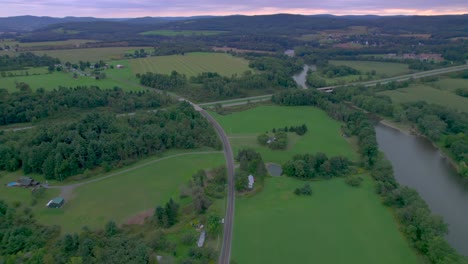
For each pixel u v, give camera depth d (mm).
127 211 123750
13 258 95938
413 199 121562
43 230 111312
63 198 130875
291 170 149625
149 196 133625
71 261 91938
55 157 145250
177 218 118375
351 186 141375
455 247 106938
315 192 137000
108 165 153250
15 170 152875
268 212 123562
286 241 108125
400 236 110000
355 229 114062
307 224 116688
